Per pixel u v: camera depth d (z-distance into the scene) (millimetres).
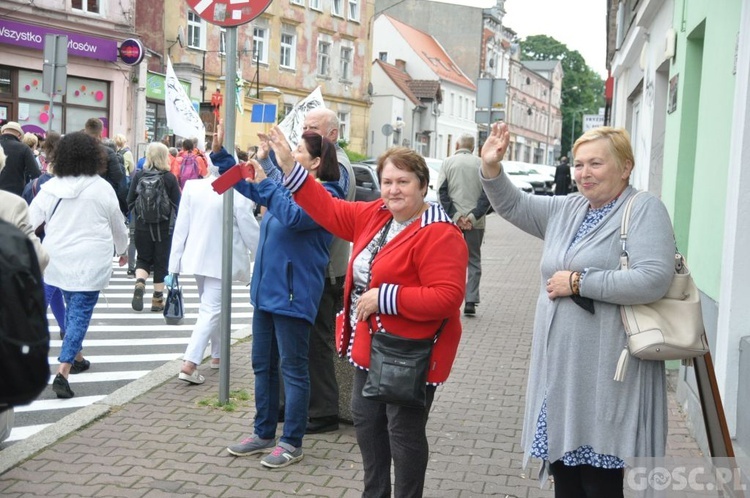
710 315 5352
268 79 39438
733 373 4719
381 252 3625
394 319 3553
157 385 6270
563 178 28500
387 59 60844
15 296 2225
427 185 3658
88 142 6043
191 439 5109
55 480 4422
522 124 87750
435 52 66375
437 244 3502
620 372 3094
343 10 44781
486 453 5027
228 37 5426
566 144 112875
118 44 26891
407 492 3607
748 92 4664
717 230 5281
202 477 4516
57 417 5676
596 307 3154
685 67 7371
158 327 8867
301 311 4613
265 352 4812
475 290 9570
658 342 3010
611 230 3158
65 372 6082
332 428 5383
